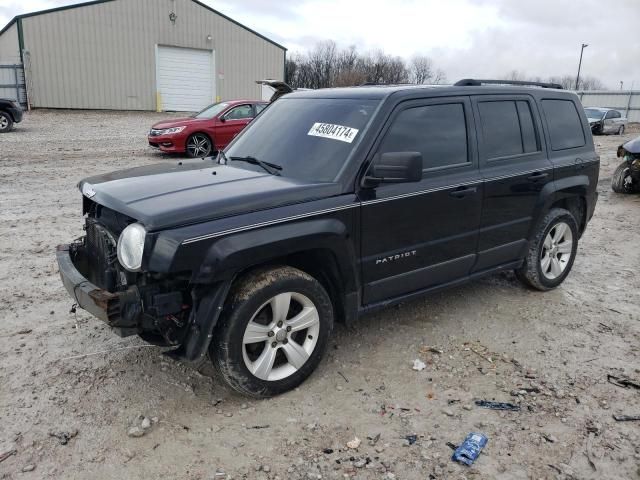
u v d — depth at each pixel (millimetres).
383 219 3787
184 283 3238
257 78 34281
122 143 16984
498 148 4637
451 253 4324
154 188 3496
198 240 3023
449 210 4188
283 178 3748
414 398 3551
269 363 3436
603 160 16781
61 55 27750
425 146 4090
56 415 3275
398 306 4996
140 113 29578
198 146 14336
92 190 3686
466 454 2984
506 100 4785
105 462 2902
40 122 22953
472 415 3375
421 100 4117
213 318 3164
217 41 32188
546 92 5242
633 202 10055
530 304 5105
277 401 3484
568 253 5465
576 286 5633
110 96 29594
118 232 3420
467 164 4355
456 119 4332
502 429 3236
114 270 3340
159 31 30203
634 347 4301
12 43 29219
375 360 4016
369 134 3791
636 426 3277
